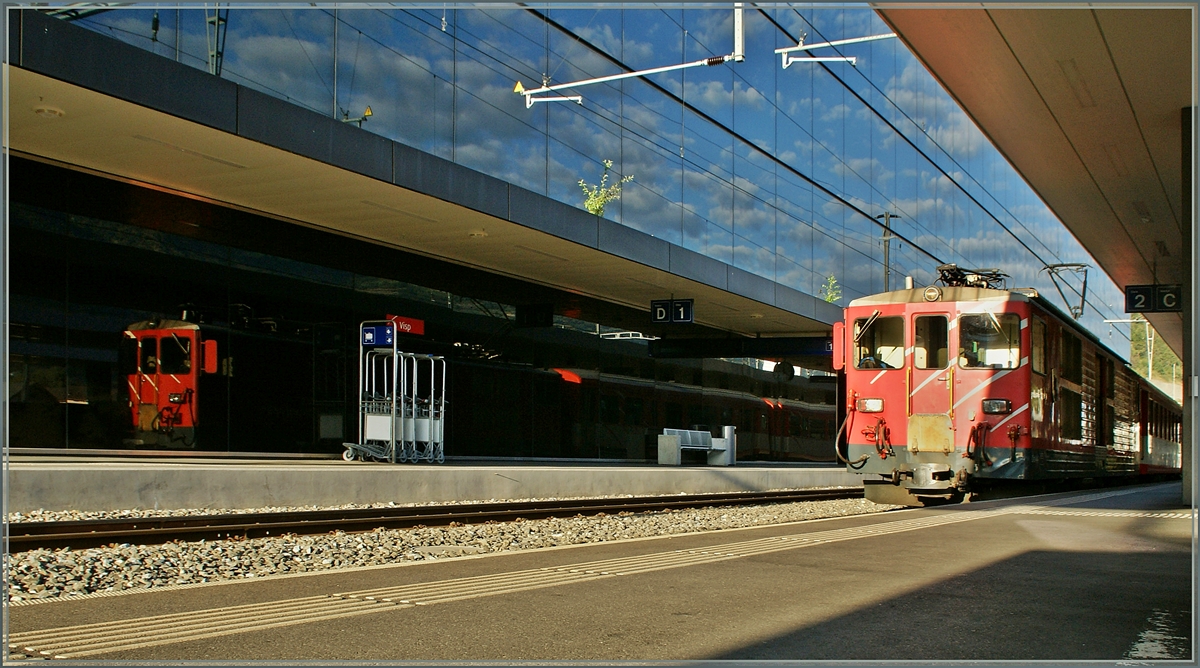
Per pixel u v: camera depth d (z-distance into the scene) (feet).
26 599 19.67
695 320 103.86
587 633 15.90
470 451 77.77
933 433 48.21
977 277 51.83
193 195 58.49
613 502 49.14
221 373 60.03
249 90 47.73
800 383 128.98
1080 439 57.36
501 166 66.28
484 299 80.23
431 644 15.14
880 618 17.01
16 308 50.14
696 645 14.99
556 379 87.20
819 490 70.23
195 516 33.96
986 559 24.63
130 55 42.68
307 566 26.04
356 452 65.92
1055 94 53.57
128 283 55.47
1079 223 89.04
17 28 38.34
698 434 97.76
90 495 36.14
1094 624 16.47
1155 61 47.73
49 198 52.01
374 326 65.98
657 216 81.00
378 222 64.59
